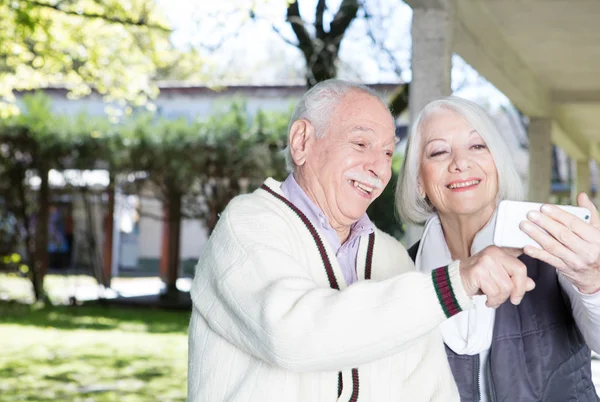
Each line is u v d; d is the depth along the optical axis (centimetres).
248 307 179
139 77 1206
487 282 164
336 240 211
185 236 2177
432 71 534
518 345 240
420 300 165
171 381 739
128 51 1152
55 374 756
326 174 207
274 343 171
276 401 187
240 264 186
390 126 211
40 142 1388
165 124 1389
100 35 1073
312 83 786
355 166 204
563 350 241
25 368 782
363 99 209
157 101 1984
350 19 780
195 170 1396
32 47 1066
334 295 171
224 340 195
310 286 179
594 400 247
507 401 240
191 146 1380
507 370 239
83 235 1475
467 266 167
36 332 1040
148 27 944
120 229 2159
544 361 240
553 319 242
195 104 1981
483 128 250
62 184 1435
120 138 1383
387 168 208
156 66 1192
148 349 929
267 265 184
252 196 210
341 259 215
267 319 172
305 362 169
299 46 786
